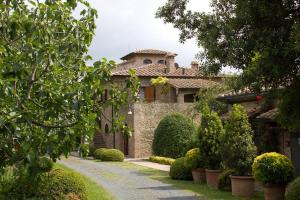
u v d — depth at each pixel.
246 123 13.81
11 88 5.11
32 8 6.57
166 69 37.28
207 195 13.77
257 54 7.52
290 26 7.38
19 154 5.14
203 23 10.18
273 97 8.26
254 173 12.11
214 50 8.56
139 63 44.66
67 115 5.86
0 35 5.90
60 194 9.90
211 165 15.98
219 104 24.75
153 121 32.41
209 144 15.97
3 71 5.38
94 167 24.12
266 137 16.31
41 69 6.32
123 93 6.57
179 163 18.17
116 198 13.68
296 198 10.09
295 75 7.58
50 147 5.48
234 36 8.30
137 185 16.66
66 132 5.86
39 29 6.02
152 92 35.94
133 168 23.52
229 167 13.84
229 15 9.99
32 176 4.93
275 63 7.15
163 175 19.94
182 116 28.47
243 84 7.91
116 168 23.58
